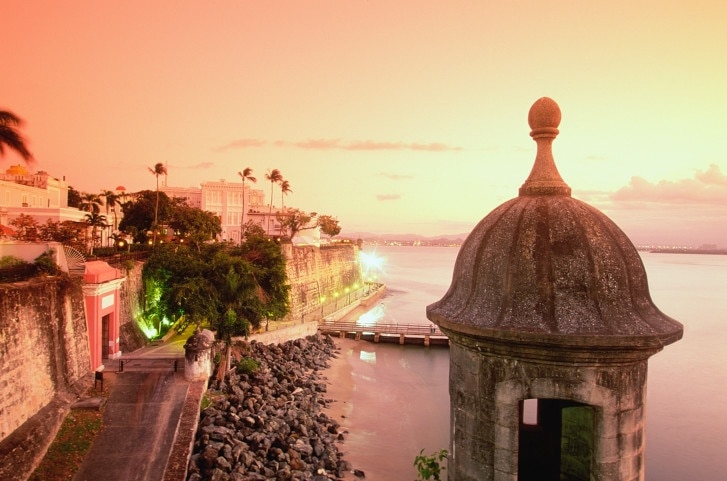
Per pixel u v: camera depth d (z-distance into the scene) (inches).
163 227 2918.3
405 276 7047.2
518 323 219.3
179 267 1466.5
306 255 2854.3
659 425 1332.4
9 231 1582.2
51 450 759.7
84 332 1045.2
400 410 1400.1
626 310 223.1
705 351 2230.6
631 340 208.7
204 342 1073.5
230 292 1307.8
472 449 239.3
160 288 1488.7
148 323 1508.4
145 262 1555.1
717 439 1245.1
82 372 1010.1
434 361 1958.7
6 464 654.5
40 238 1501.0
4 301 755.4
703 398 1560.0
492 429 232.1
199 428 952.3
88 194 2992.1
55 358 895.1
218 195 4475.9
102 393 973.8
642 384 225.1
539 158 253.4
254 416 1076.5
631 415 222.2
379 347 2148.1
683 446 1202.6
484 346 230.1
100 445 787.4
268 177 4311.0
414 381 1688.0
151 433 830.5
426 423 1312.7
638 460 225.6
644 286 238.5
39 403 818.2
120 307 1347.2
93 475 711.1
